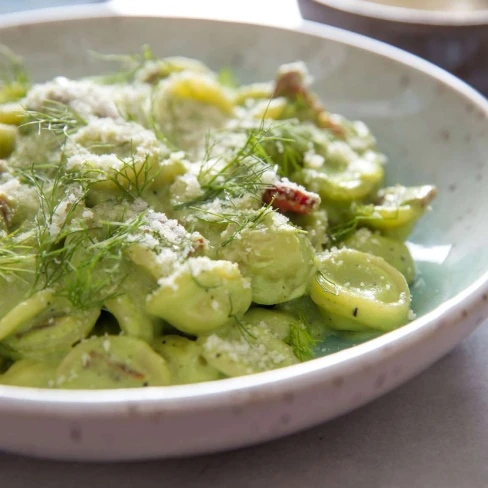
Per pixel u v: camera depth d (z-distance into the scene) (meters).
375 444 0.19
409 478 0.18
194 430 0.16
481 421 0.19
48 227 0.19
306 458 0.18
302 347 0.19
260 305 0.20
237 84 0.28
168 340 0.19
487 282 0.18
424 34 0.28
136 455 0.16
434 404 0.19
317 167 0.23
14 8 0.36
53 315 0.18
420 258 0.23
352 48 0.26
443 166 0.24
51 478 0.18
